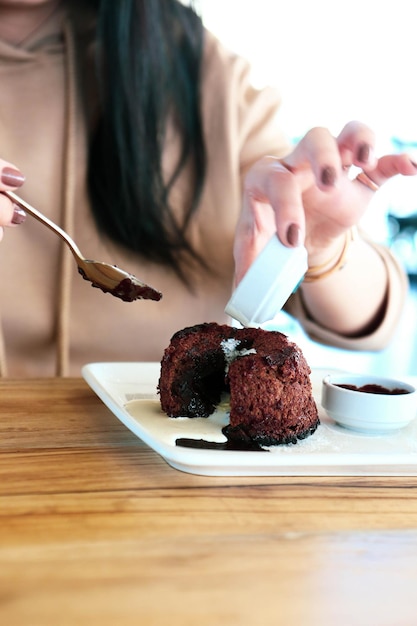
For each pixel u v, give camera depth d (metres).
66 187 0.68
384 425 0.44
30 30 0.70
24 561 0.29
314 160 0.48
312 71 1.21
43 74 0.70
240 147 0.73
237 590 0.29
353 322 0.67
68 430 0.43
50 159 0.69
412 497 0.37
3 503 0.34
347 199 0.55
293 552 0.31
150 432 0.39
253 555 0.31
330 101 1.23
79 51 0.70
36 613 0.27
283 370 0.41
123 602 0.27
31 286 0.69
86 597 0.28
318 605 0.28
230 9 1.13
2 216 0.43
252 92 0.75
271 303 0.45
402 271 0.70
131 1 0.67
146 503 0.35
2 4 0.69
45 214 0.69
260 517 0.34
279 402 0.41
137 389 0.50
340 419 0.45
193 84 0.71
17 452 0.40
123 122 0.67
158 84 0.68
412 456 0.39
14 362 0.70
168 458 0.37
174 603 0.28
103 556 0.30
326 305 0.65
